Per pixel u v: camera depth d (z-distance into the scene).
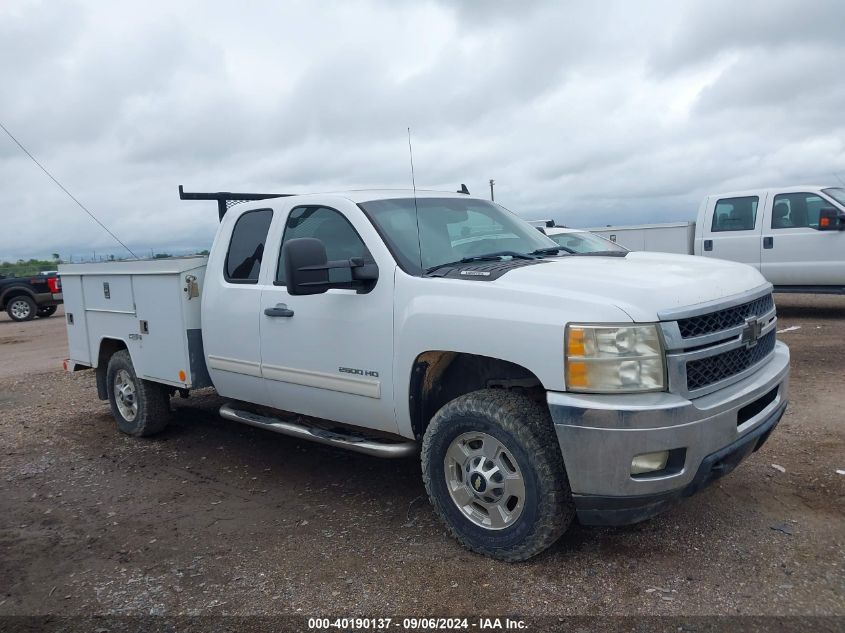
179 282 5.37
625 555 3.64
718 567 3.47
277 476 5.22
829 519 3.92
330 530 4.18
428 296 3.82
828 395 6.47
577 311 3.28
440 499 3.84
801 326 10.73
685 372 3.23
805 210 11.19
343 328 4.24
